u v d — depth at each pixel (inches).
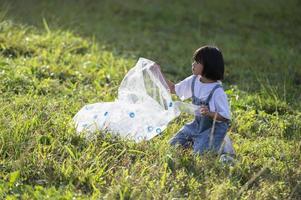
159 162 285.3
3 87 377.1
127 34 608.7
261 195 260.2
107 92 393.4
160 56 528.1
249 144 324.5
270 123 366.9
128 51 533.6
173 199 251.8
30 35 518.0
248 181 269.7
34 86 389.7
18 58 446.9
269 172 287.0
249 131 350.3
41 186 255.8
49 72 425.1
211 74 297.3
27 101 351.3
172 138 309.0
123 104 321.7
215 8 767.7
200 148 295.9
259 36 655.8
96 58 479.8
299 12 772.6
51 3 696.4
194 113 300.0
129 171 276.2
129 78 321.4
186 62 512.1
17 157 280.8
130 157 291.7
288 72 494.0
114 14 699.4
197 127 305.0
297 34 677.9
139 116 314.3
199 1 791.1
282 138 346.9
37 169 272.1
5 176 264.2
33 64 430.0
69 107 351.9
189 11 740.0
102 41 553.6
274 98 414.6
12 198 245.0
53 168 273.3
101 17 676.1
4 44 473.7
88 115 322.3
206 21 704.4
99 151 291.7
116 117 317.4
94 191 257.1
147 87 315.0
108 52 512.4
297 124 366.0
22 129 302.5
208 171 277.9
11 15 605.9
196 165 282.2
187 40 613.6
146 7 739.4
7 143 289.4
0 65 417.7
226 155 289.7
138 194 252.7
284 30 692.7
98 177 266.7
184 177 271.7
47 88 387.2
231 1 802.2
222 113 292.2
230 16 735.1
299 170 285.7
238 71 495.8
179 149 298.0
